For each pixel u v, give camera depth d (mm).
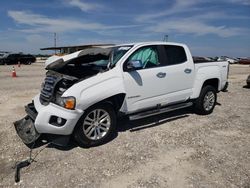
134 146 4664
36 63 39094
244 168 3883
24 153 4387
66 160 4145
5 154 4355
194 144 4770
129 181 3549
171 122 6012
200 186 3416
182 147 4637
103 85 4613
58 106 4324
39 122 4328
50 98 4531
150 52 5504
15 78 15516
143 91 5223
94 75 4691
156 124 5863
